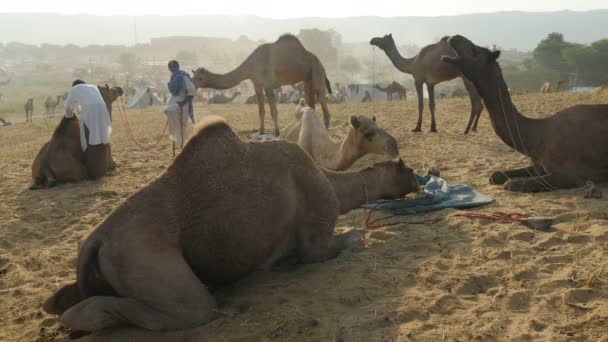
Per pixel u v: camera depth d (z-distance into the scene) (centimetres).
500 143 1176
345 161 805
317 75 1452
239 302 482
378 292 487
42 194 971
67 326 419
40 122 4644
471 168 938
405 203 705
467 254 555
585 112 742
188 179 470
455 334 413
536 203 693
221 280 500
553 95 2080
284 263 565
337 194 614
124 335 436
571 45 12888
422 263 538
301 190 532
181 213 459
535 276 496
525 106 1766
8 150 2014
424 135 1359
